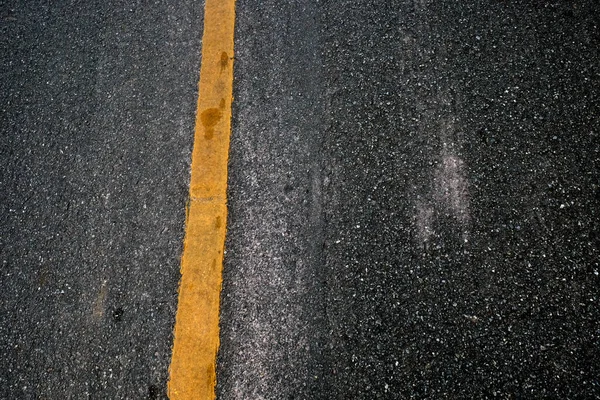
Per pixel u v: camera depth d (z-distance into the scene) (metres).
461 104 2.12
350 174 2.06
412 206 1.98
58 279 2.03
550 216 1.89
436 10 2.31
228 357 1.83
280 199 2.05
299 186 2.07
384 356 1.78
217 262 1.97
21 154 2.30
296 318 1.86
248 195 2.07
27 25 2.62
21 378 1.89
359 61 2.26
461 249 1.89
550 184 1.94
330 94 2.21
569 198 1.91
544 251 1.84
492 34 2.23
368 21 2.34
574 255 1.82
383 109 2.15
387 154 2.07
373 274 1.89
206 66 2.35
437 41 2.25
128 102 2.33
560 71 2.12
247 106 2.24
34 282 2.03
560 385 1.67
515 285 1.81
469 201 1.96
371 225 1.97
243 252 1.98
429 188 2.00
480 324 1.77
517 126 2.05
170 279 1.96
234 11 2.47
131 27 2.52
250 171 2.12
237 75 2.31
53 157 2.27
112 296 1.97
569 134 2.01
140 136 2.25
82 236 2.09
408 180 2.02
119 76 2.40
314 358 1.80
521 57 2.16
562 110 2.05
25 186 2.23
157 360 1.85
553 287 1.79
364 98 2.18
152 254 2.01
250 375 1.80
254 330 1.86
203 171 2.13
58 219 2.14
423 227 1.94
